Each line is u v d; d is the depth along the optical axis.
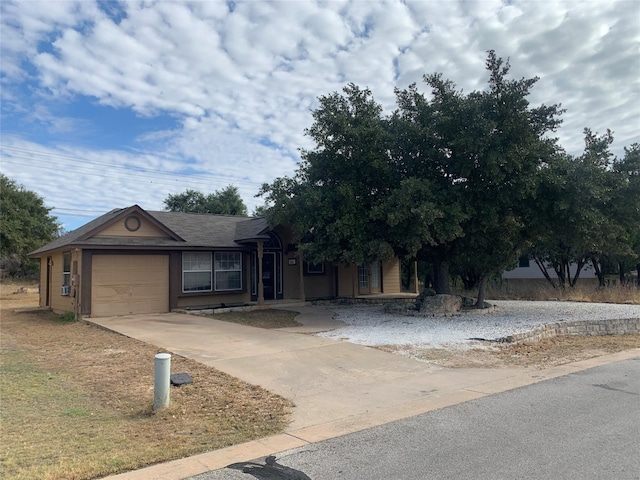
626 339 12.41
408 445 5.06
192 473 4.47
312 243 15.59
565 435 5.20
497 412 6.15
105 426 5.83
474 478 4.18
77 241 15.79
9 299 28.30
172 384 7.70
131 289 16.88
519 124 13.59
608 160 15.02
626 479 4.09
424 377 8.29
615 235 14.64
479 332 12.41
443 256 17.17
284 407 6.62
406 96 15.86
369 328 13.41
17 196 37.78
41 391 7.45
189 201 44.25
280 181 16.34
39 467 4.57
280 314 16.84
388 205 14.03
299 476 4.36
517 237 16.42
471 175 14.82
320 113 15.63
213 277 19.00
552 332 12.67
